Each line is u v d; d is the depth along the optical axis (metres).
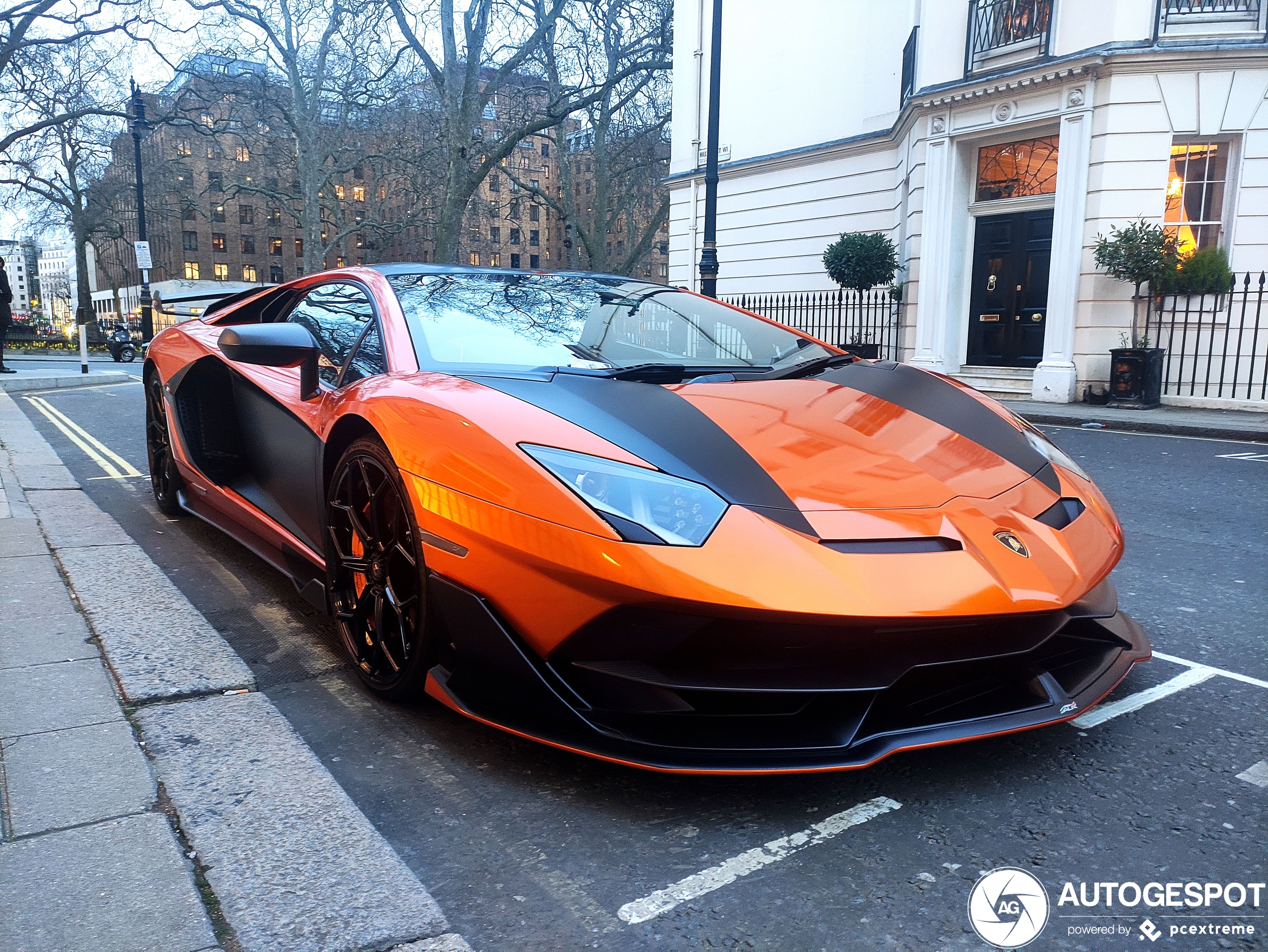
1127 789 1.69
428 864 1.45
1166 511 4.42
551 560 1.58
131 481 4.69
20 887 1.32
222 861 1.42
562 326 2.52
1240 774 1.74
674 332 2.67
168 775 1.69
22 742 1.77
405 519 1.91
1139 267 9.37
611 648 1.60
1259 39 9.37
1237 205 9.70
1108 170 9.74
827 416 2.09
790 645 1.53
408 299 2.50
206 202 69.94
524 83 27.36
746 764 1.54
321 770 1.72
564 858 1.46
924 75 11.55
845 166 14.46
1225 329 9.62
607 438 1.78
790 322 15.53
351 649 2.14
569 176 31.08
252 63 30.58
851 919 1.31
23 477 4.52
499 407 1.88
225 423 3.12
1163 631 2.61
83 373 14.30
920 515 1.72
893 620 1.50
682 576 1.50
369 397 2.10
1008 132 10.80
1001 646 1.65
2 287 13.73
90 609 2.55
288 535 2.55
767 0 15.77
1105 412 9.12
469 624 1.73
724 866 1.45
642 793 1.68
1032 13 10.27
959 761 1.80
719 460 1.76
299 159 36.94
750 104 16.31
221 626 2.54
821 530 1.62
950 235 11.49
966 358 11.86
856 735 1.58
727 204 16.89
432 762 1.79
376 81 28.86
